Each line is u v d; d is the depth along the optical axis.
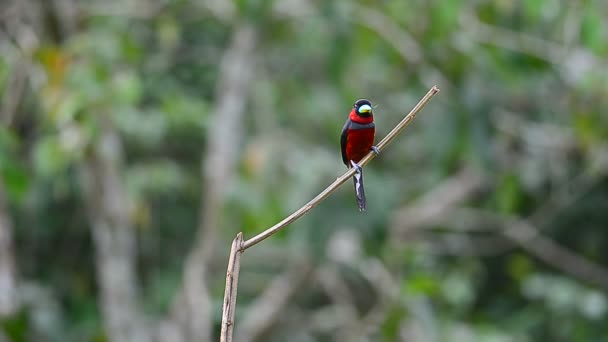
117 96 10.88
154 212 17.50
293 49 15.83
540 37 12.84
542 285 15.19
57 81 10.74
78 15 12.74
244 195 13.46
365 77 15.95
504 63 12.43
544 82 14.07
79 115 10.94
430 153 14.97
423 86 13.22
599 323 15.13
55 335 13.77
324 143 16.31
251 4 12.10
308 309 18.27
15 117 12.90
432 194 16.11
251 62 14.30
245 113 15.91
